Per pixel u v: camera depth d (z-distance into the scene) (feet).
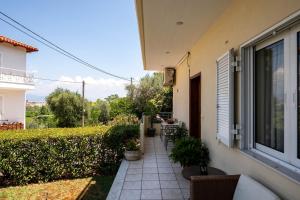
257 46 8.86
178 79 28.96
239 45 9.51
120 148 17.80
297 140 6.59
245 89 9.30
